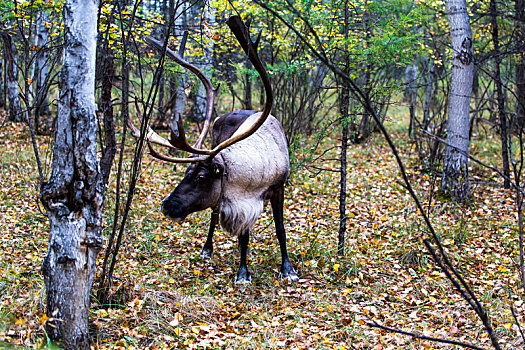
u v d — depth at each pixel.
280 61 10.91
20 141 10.64
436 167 9.51
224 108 15.05
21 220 6.51
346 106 6.14
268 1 7.64
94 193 3.34
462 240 6.70
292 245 6.30
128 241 6.01
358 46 6.38
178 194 4.89
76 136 3.21
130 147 10.52
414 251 6.11
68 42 3.14
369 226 7.24
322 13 6.89
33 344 3.37
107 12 5.68
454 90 8.12
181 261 5.75
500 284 5.41
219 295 5.03
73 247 3.30
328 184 9.12
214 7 8.34
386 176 9.68
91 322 3.99
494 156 11.11
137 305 4.32
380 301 5.04
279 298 5.05
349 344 4.14
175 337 4.07
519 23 7.97
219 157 5.09
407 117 15.82
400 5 6.61
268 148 5.41
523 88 10.27
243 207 5.21
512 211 7.83
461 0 7.95
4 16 6.21
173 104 11.15
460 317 4.68
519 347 4.05
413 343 4.12
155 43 4.81
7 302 3.96
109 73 4.93
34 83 11.16
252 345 4.02
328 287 5.36
